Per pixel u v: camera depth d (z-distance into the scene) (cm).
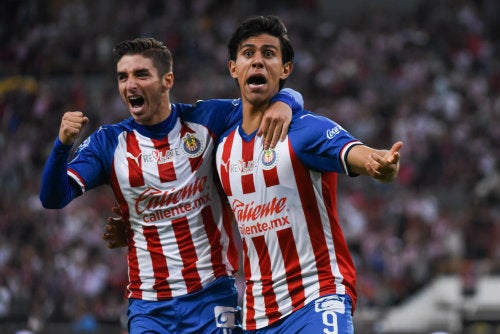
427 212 6253
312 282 1686
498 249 5966
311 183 1698
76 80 9062
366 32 9188
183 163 1892
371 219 6153
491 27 9256
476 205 6369
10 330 4347
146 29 9462
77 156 1895
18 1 9862
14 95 8731
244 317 1773
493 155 7062
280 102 1741
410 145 7106
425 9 9488
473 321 4966
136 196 1894
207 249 1903
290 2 9856
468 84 8038
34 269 5859
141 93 1877
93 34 9612
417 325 5428
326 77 8300
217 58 8838
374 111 7688
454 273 5797
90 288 5656
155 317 1894
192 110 1938
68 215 6394
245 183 1747
